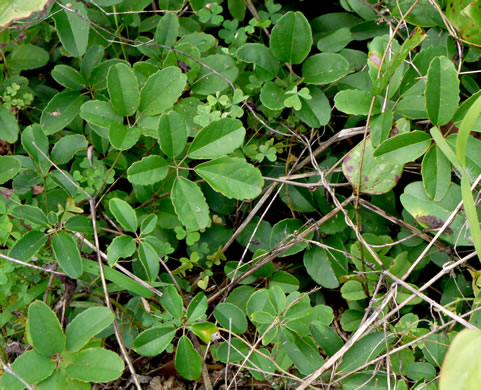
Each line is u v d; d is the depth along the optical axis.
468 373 1.27
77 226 1.86
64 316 1.89
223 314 1.83
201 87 2.22
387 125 1.88
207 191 2.28
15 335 1.92
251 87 2.22
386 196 2.20
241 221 2.29
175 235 2.19
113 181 2.13
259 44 2.16
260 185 1.84
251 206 2.30
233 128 1.86
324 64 2.12
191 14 2.54
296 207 2.21
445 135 1.82
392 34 1.91
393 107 1.96
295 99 2.05
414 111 1.94
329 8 2.65
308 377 1.71
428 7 2.16
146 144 2.27
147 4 2.38
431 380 1.70
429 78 1.71
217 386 2.05
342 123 2.41
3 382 1.44
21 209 1.79
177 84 1.97
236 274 2.14
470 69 2.23
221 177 1.85
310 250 2.12
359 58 2.33
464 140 1.45
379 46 1.95
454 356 1.29
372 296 1.98
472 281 2.01
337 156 2.33
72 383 1.50
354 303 2.10
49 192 2.12
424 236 2.03
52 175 2.01
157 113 1.96
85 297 2.00
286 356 1.87
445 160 1.79
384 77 1.80
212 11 2.40
